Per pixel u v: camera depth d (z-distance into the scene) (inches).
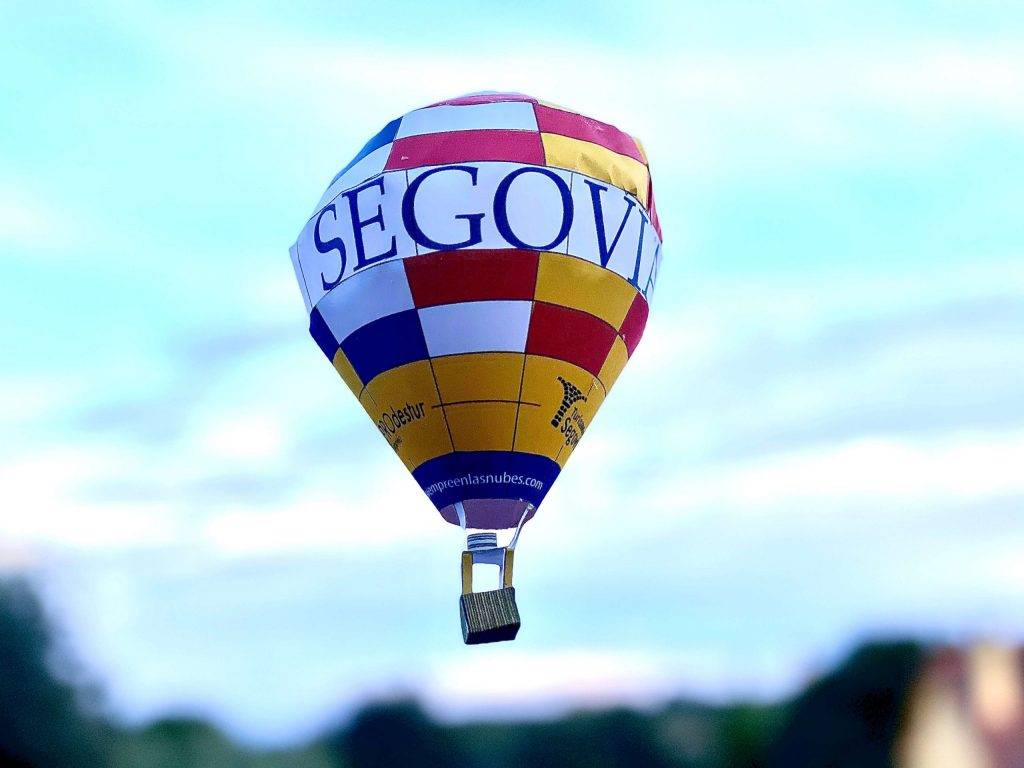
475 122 381.1
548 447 366.0
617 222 377.4
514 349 362.3
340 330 380.5
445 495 364.5
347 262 376.8
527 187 369.1
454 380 362.0
